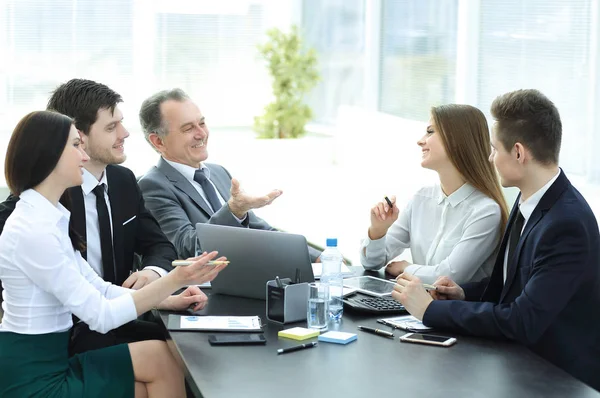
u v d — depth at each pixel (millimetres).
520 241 2482
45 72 7043
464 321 2379
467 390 1965
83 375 2443
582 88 4672
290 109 7355
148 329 2965
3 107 6953
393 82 6918
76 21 7062
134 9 7215
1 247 2400
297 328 2436
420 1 6461
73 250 2609
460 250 2953
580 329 2422
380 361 2170
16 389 2385
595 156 4566
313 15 7770
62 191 2479
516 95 2494
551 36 4906
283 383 2002
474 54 5613
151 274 3000
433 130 3045
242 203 3025
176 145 3471
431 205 3174
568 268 2338
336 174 7203
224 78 7645
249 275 2789
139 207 3211
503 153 2504
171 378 2531
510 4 5258
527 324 2316
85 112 2908
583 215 2393
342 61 7621
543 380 2039
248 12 7609
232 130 7770
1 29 6848
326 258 2707
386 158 6484
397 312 2621
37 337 2422
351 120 7074
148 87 7391
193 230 3277
